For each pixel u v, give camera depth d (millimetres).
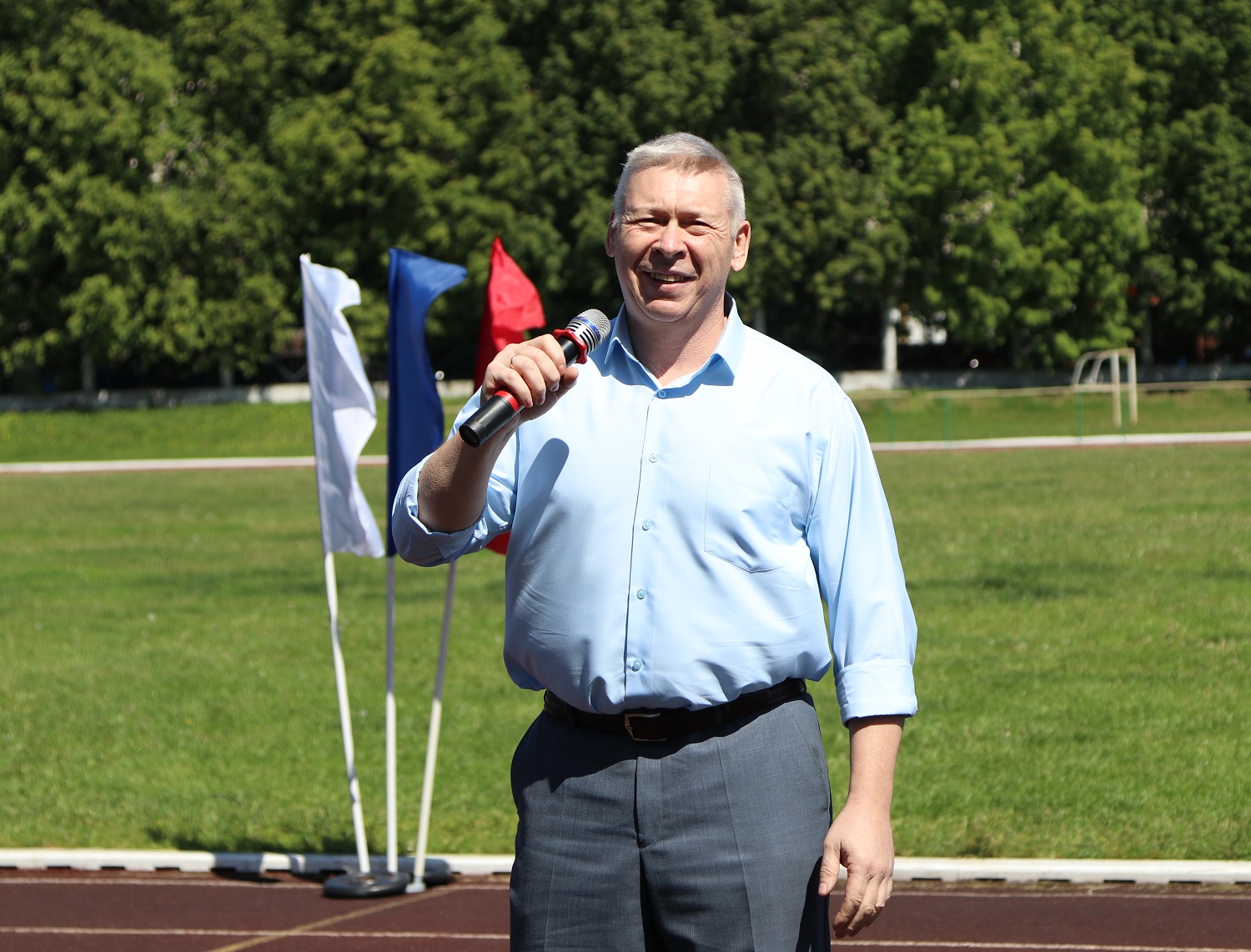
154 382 61625
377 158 52750
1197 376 61625
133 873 7293
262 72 53656
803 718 3215
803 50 52906
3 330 52656
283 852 7492
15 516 27812
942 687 10938
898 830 7445
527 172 53625
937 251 54875
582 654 3123
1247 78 57844
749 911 3070
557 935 3174
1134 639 12648
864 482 3213
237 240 52688
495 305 6719
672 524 3096
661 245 3082
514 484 3230
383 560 20141
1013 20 54969
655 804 3105
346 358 6883
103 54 49781
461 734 10070
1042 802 7887
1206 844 7062
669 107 51344
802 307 60469
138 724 10609
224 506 28797
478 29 53156
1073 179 53812
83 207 48875
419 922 6465
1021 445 39812
